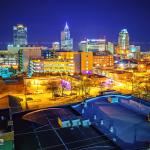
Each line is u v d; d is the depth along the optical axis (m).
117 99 66.06
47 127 47.56
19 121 51.19
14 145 38.84
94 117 52.41
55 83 157.25
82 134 43.91
